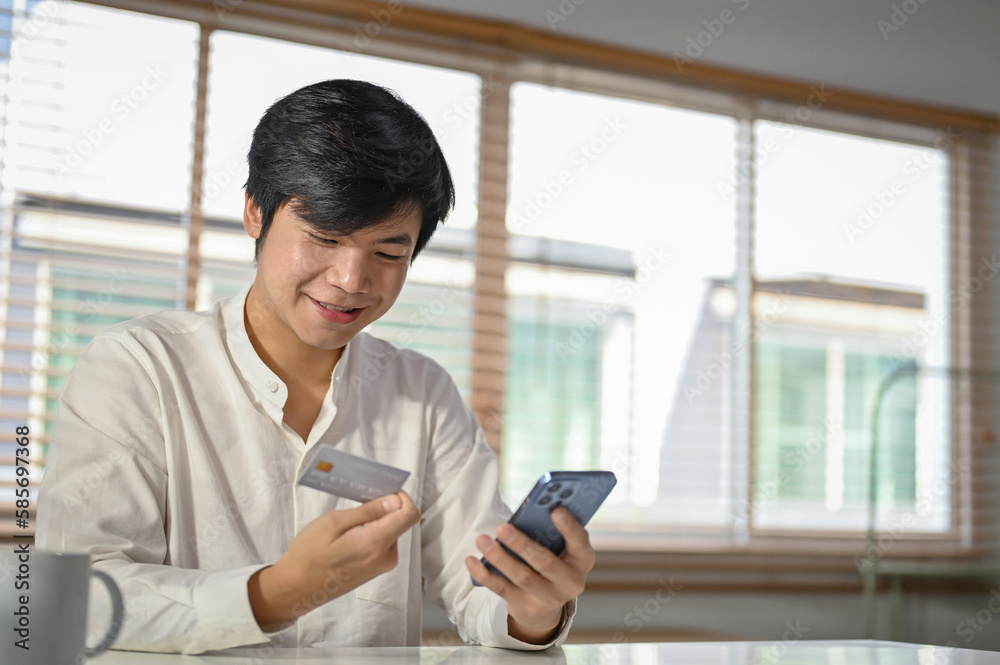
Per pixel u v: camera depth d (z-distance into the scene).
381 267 0.90
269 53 2.19
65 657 0.58
